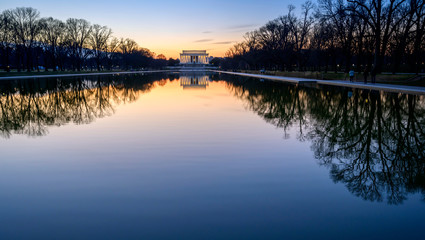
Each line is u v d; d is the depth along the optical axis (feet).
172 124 49.52
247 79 201.36
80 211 19.72
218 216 18.92
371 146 35.65
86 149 34.65
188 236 16.58
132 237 16.53
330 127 46.32
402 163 29.55
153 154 32.48
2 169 28.09
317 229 17.33
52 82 159.12
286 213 19.31
